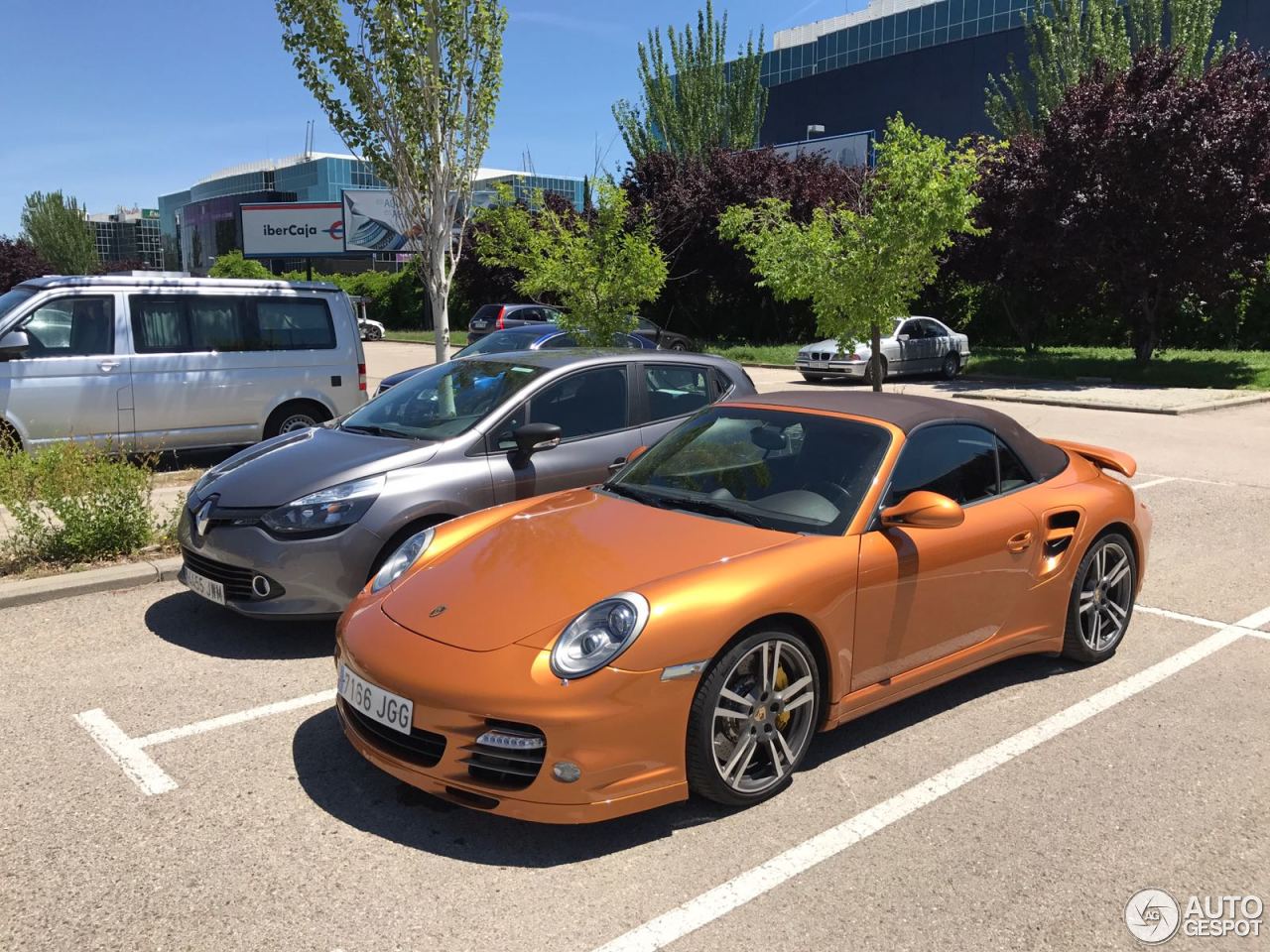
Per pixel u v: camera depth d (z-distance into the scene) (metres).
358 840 3.17
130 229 151.25
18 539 6.27
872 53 56.19
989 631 4.21
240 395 9.77
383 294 45.75
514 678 3.03
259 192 100.56
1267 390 17.83
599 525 3.87
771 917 2.77
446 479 5.13
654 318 35.38
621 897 2.86
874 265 12.34
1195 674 4.70
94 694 4.35
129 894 2.85
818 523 3.74
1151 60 19.64
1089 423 14.20
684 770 3.17
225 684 4.47
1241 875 3.02
